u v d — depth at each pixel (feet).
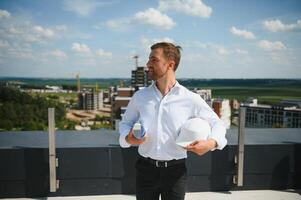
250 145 9.49
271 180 9.72
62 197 9.11
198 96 4.96
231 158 9.52
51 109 8.43
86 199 9.01
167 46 4.74
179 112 4.83
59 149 8.91
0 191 8.87
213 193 9.52
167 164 4.88
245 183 9.68
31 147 8.86
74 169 9.04
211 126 4.89
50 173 8.66
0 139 9.73
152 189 5.08
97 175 9.16
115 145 9.20
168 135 4.83
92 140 9.75
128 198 9.09
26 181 8.93
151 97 4.91
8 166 8.79
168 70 4.80
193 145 4.39
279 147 9.58
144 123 4.91
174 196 4.99
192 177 9.48
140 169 5.10
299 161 9.68
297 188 9.84
